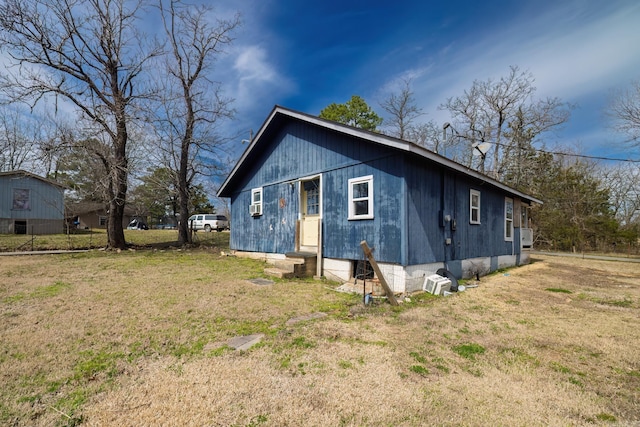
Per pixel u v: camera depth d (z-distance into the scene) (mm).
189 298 5406
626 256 15992
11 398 2311
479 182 8836
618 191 23688
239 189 12367
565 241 19812
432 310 4926
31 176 21797
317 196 8898
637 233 18844
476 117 24812
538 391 2529
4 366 2816
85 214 34125
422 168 6754
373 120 28062
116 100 13742
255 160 11328
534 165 22594
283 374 2719
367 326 4070
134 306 4863
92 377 2641
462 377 2740
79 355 3082
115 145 14117
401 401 2332
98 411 2160
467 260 8336
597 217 20031
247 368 2820
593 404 2355
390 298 5195
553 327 4133
